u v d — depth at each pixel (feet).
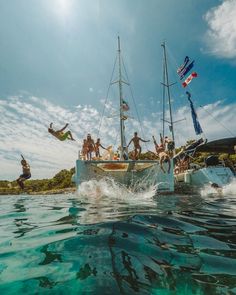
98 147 52.49
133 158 51.96
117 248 10.45
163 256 9.48
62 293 6.84
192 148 51.34
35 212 23.16
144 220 16.46
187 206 24.63
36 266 8.85
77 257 9.53
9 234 13.93
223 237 12.07
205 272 8.01
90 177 46.70
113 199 34.60
